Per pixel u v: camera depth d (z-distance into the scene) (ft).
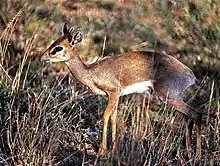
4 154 21.38
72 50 21.72
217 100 25.90
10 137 21.40
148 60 22.43
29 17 31.71
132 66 22.27
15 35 30.22
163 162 21.30
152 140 21.27
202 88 27.61
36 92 25.29
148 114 23.50
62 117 22.75
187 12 33.17
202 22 32.48
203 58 30.09
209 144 22.76
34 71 27.96
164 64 22.40
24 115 22.07
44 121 21.91
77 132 23.30
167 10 33.37
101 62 22.26
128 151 20.89
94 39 31.48
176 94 22.25
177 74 22.31
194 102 26.58
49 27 31.60
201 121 22.27
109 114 21.90
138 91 22.75
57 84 26.71
